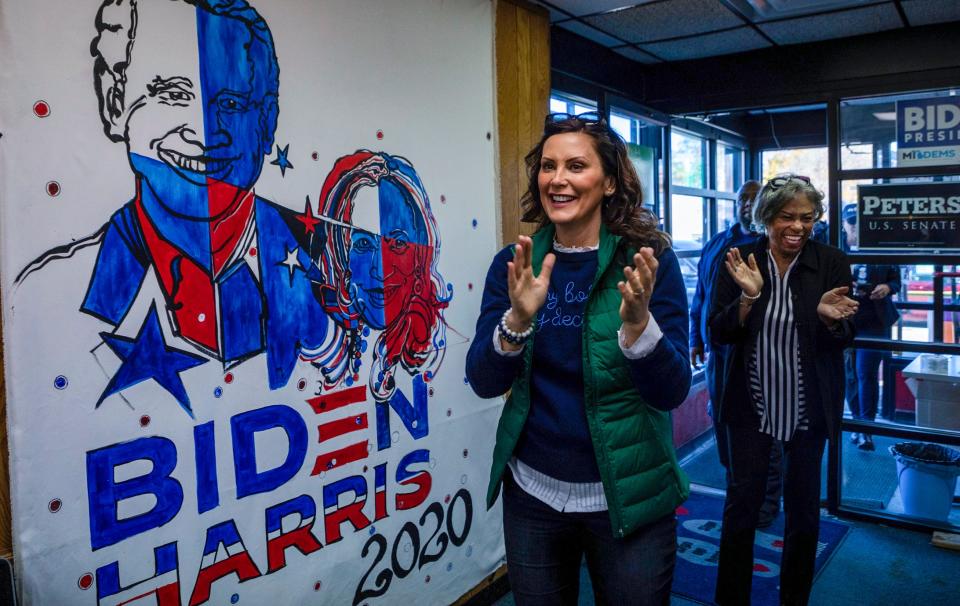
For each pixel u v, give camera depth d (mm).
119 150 1483
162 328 1568
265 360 1788
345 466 2020
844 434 4625
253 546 1772
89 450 1451
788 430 2270
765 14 3066
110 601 1494
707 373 3582
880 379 3506
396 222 2170
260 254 1771
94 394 1456
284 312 1832
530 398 1450
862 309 3480
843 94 3439
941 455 3434
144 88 1523
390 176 2146
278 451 1826
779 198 2230
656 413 1433
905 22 3186
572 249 1465
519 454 1473
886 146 3355
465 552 2484
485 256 2557
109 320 1476
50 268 1385
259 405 1779
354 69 2018
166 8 1560
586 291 1414
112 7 1463
